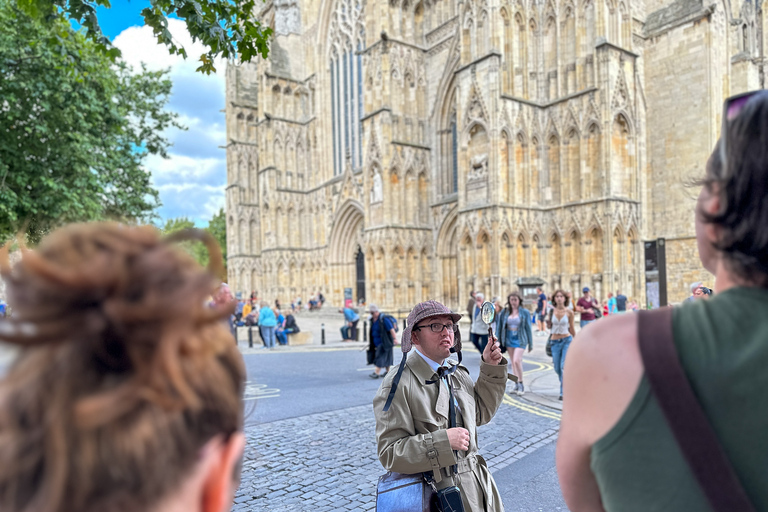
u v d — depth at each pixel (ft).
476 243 99.50
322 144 169.17
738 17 107.65
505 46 100.17
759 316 3.67
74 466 2.25
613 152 93.30
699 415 3.50
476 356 58.95
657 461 3.59
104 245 2.66
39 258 2.40
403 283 123.03
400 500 10.05
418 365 10.86
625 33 95.71
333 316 143.33
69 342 2.34
